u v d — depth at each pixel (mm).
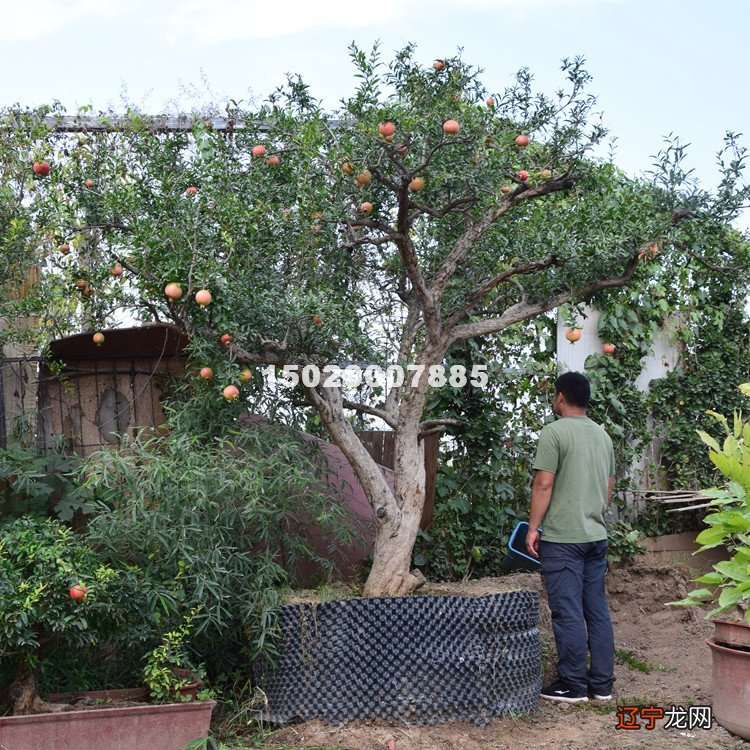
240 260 4398
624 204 5012
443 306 5367
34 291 5074
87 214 4797
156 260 4129
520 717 4055
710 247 5145
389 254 5465
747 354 7172
